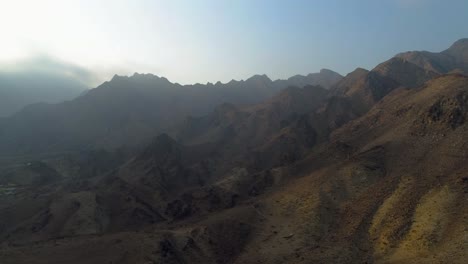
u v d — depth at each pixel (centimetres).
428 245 8181
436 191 9500
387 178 10956
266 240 10300
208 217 12144
